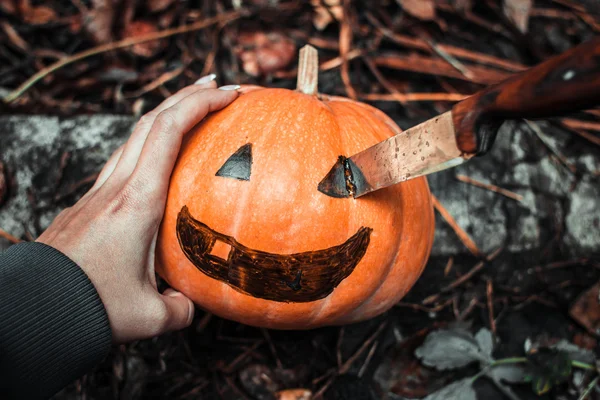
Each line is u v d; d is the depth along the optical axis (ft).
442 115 0.70
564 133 1.79
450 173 1.61
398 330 1.45
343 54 1.87
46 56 1.81
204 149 0.99
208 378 1.36
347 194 0.96
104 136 1.57
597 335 1.47
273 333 1.40
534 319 1.53
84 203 1.02
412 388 1.37
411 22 1.97
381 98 1.82
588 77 0.51
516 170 1.65
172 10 1.87
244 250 0.95
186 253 0.99
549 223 1.61
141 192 0.96
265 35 1.86
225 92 1.05
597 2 2.11
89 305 0.89
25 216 1.47
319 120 1.01
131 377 1.30
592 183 1.67
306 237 0.94
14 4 1.83
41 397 0.88
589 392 1.38
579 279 1.59
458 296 1.52
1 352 0.81
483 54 1.96
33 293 0.85
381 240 0.99
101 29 1.78
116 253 0.95
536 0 2.10
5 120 1.55
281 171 0.94
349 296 1.01
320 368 1.38
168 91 1.78
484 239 1.56
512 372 1.35
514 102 0.59
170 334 1.36
